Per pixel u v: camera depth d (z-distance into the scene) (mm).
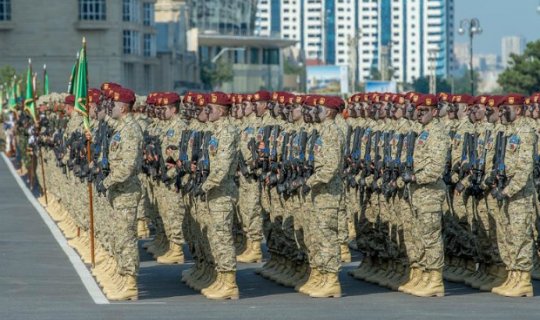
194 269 25375
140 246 32719
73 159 28859
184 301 22781
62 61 149000
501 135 23750
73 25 148125
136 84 154250
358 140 26188
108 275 25016
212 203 23078
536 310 21484
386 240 25297
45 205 43531
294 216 24625
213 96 23531
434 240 23516
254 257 29531
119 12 148125
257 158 27406
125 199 22859
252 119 28078
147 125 30688
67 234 34000
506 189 23516
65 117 33875
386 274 25609
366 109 27594
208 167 23188
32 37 149000
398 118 24797
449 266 26203
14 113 67375
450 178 25219
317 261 23453
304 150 23750
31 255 29984
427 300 22922
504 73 111562
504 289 23781
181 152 24375
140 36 154500
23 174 61375
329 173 22969
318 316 20734
